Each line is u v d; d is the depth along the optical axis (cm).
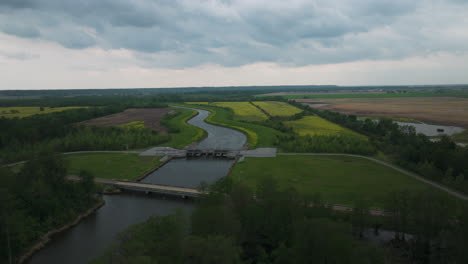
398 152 12912
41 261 6412
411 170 11169
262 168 11981
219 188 7581
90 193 9056
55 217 7675
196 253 4291
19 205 7212
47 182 8150
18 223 6569
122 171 12031
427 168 10275
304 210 6431
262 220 6250
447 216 5975
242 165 12550
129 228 5109
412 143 13500
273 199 6381
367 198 8638
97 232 7544
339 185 9775
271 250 6091
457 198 8469
